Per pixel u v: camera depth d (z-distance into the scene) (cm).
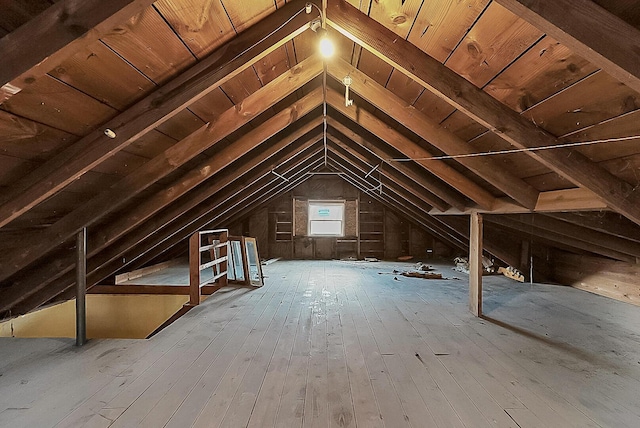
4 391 197
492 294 454
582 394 196
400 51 170
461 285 511
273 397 190
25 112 137
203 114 230
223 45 163
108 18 100
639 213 179
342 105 309
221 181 351
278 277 582
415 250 861
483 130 219
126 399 188
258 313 360
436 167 312
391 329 309
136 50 135
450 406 182
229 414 174
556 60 130
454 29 142
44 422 167
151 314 497
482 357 248
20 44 101
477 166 252
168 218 349
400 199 622
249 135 299
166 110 167
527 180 252
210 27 146
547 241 504
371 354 251
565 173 181
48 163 168
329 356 247
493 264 625
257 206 763
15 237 228
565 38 102
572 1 99
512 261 556
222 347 264
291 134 366
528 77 147
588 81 131
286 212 864
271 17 166
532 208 259
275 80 242
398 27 160
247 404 183
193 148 238
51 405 182
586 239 370
